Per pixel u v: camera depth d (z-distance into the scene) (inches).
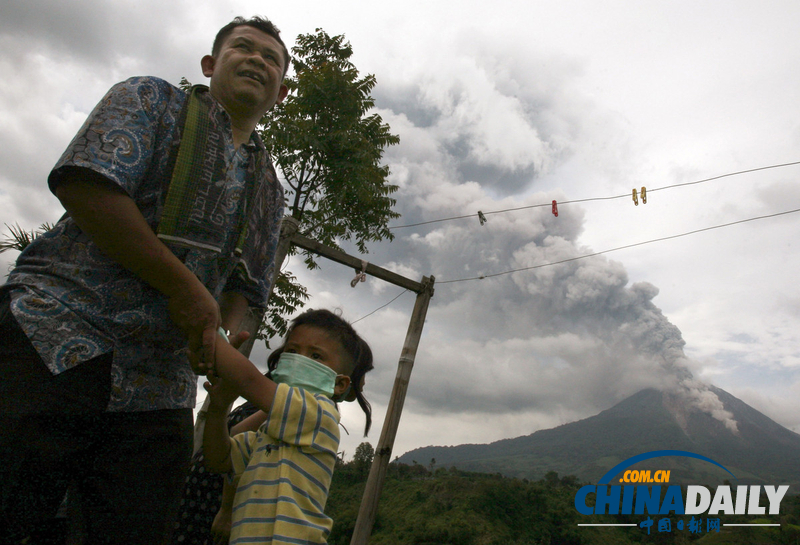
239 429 54.4
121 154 35.5
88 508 38.0
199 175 41.9
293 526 37.0
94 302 37.3
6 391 32.6
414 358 199.5
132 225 34.1
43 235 38.8
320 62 361.1
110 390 36.9
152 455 40.3
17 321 34.0
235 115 51.1
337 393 50.2
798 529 1667.1
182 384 43.6
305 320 52.5
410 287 203.8
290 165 331.0
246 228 48.9
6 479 32.3
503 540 2063.2
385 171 353.7
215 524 45.7
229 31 54.8
